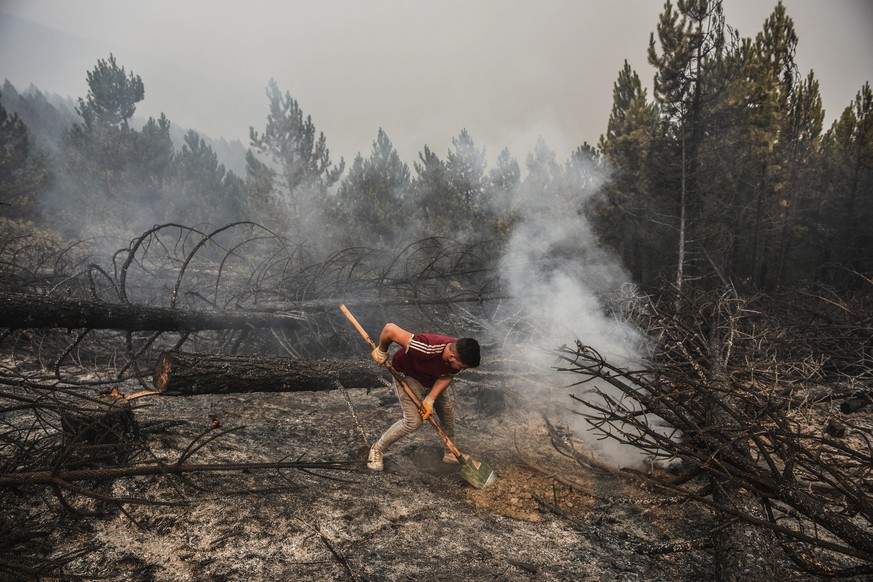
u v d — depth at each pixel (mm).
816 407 5062
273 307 5949
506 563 2895
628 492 3768
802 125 11219
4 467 2977
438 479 3832
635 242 10031
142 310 4785
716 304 5688
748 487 2934
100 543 2707
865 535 2605
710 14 8867
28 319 4188
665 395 3588
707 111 9344
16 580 2387
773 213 11062
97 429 3303
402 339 3635
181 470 3031
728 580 2523
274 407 5000
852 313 6629
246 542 2818
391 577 2688
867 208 12195
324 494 3377
